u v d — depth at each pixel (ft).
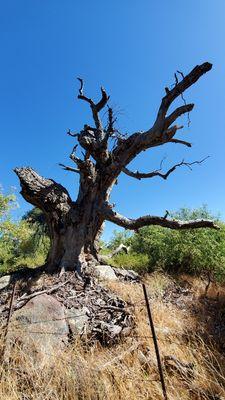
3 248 57.88
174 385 15.33
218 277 37.81
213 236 41.93
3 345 17.90
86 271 31.42
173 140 32.35
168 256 42.22
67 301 24.25
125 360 17.42
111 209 33.83
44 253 58.03
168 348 18.78
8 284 30.04
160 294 30.50
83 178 36.09
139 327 21.03
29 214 63.93
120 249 45.06
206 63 28.89
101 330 20.67
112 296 26.48
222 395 14.49
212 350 19.38
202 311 26.53
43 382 15.51
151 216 32.12
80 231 33.50
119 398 14.32
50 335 19.75
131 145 35.22
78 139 37.01
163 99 31.86
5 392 14.89
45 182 34.12
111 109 35.73
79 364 16.22
